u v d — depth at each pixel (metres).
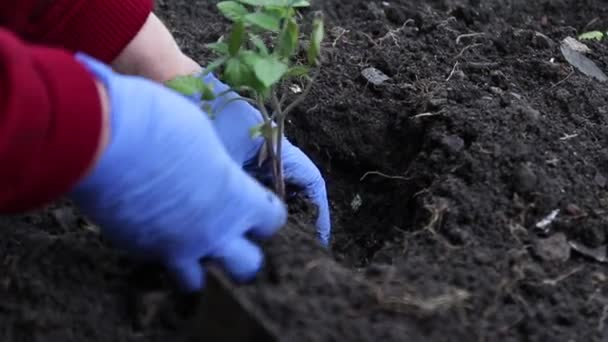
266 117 0.96
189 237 0.80
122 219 0.79
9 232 0.94
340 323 0.82
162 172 0.78
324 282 0.85
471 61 1.20
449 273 0.90
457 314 0.86
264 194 0.84
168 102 0.80
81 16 0.92
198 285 0.83
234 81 0.91
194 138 0.79
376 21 1.31
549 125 1.07
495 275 0.90
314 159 1.17
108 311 0.86
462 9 1.31
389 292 0.86
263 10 0.95
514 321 0.87
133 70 0.99
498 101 1.11
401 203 1.08
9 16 0.91
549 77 1.16
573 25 1.35
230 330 0.79
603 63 1.22
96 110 0.76
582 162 1.02
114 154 0.77
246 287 0.83
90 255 0.90
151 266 0.88
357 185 1.16
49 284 0.88
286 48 0.93
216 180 0.80
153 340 0.83
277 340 0.76
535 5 1.38
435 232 0.95
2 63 0.74
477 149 1.02
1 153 0.72
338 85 1.19
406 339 0.82
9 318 0.85
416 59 1.21
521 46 1.22
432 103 1.11
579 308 0.90
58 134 0.74
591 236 0.95
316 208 1.04
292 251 0.87
